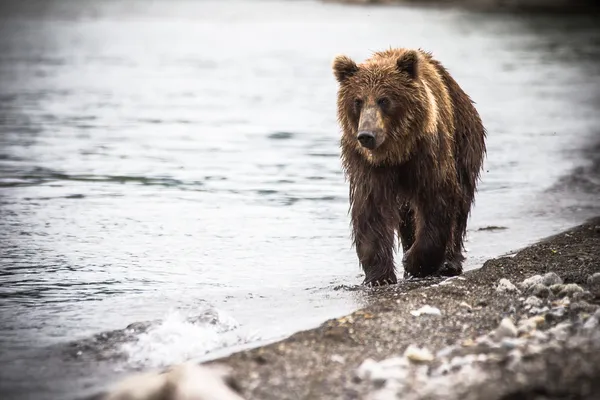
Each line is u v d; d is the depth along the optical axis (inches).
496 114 1270.9
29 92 1546.5
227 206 697.6
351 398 299.6
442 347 348.8
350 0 4845.0
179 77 1812.3
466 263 533.0
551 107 1348.4
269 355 343.6
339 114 475.5
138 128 1144.8
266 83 1692.9
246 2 5231.3
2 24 3555.6
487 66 1967.3
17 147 981.2
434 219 481.4
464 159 525.3
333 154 949.2
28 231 609.3
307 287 478.9
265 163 895.1
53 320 416.8
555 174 824.3
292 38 2815.0
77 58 2235.5
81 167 864.3
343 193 750.5
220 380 302.0
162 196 735.1
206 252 561.0
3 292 467.2
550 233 599.8
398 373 311.1
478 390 287.3
